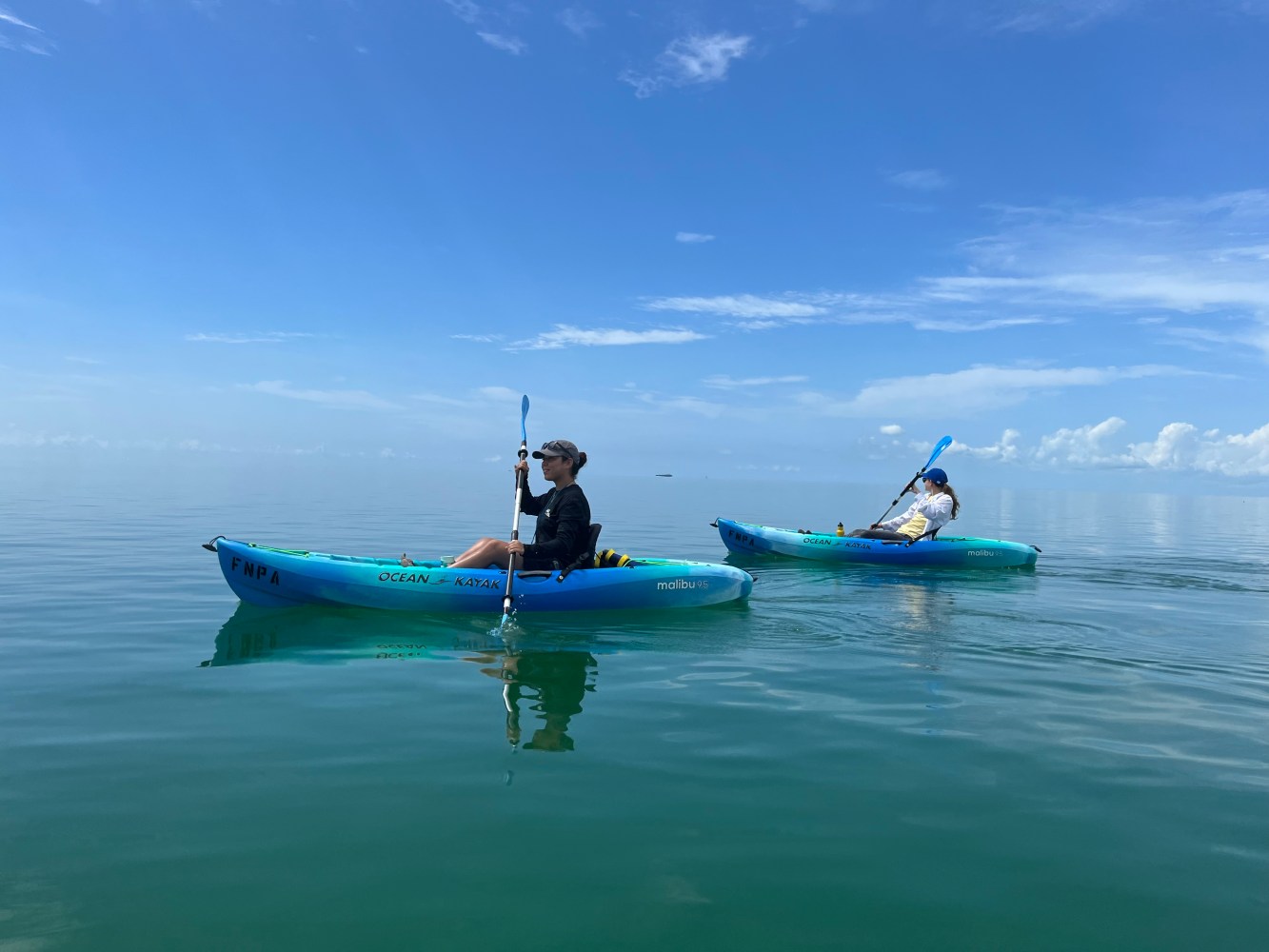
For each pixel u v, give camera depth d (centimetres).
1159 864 242
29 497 1756
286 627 562
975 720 379
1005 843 254
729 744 340
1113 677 464
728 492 4197
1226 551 1352
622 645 529
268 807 268
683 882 227
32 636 519
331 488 2700
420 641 531
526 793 284
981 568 1025
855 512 2394
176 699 391
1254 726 376
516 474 692
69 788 280
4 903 206
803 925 206
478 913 208
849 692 423
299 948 191
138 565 827
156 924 199
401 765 308
